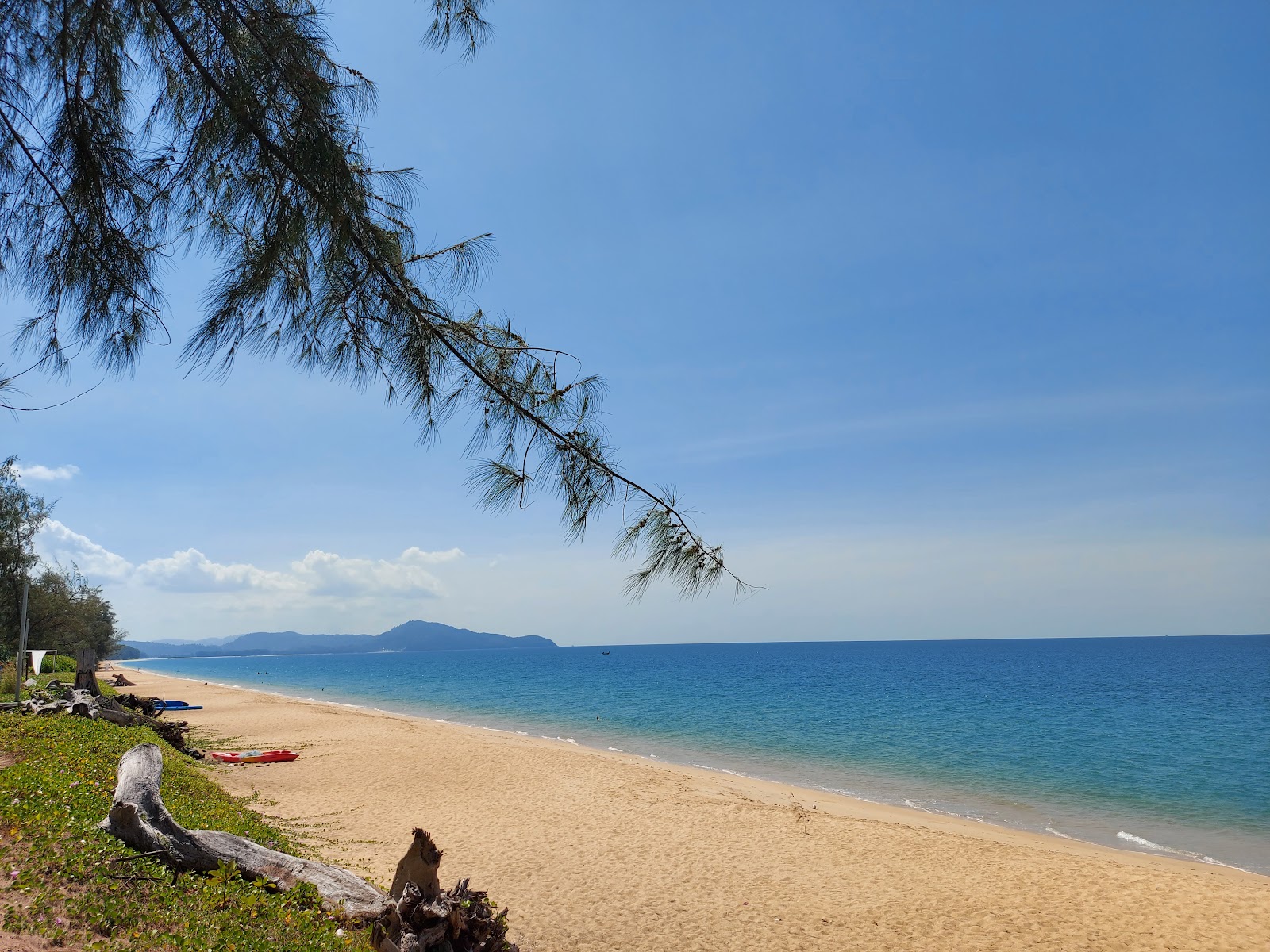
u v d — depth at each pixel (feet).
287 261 10.48
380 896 21.53
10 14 9.55
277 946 16.35
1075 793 74.74
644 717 147.64
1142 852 52.29
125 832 19.98
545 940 29.27
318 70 10.14
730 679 297.33
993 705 176.24
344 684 294.87
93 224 10.18
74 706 51.62
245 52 9.73
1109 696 207.10
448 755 76.28
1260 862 50.47
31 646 128.26
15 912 14.38
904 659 511.40
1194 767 90.94
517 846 42.63
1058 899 36.37
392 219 11.42
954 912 34.30
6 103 9.86
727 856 41.98
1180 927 33.06
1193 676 299.99
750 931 31.09
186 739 79.20
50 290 10.48
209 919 16.70
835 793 71.36
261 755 69.10
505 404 12.79
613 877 37.60
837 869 40.37
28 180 10.11
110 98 10.14
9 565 69.92
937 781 80.53
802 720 142.00
